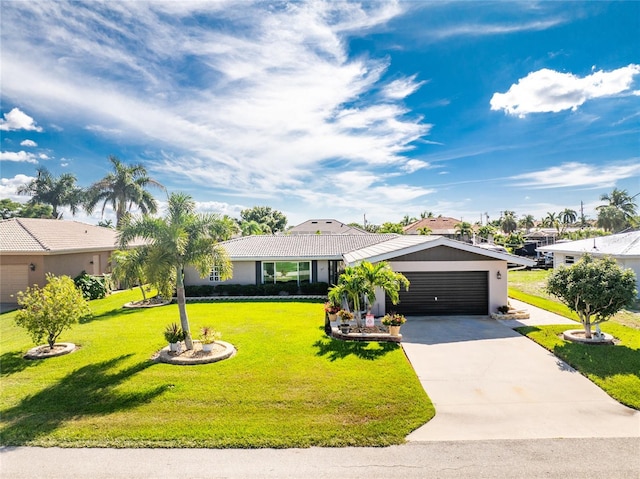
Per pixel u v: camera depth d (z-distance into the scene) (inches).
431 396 327.6
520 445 248.1
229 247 960.9
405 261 665.6
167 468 224.2
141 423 277.7
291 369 384.8
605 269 464.4
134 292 1029.2
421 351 453.7
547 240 2331.4
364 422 278.2
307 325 585.3
